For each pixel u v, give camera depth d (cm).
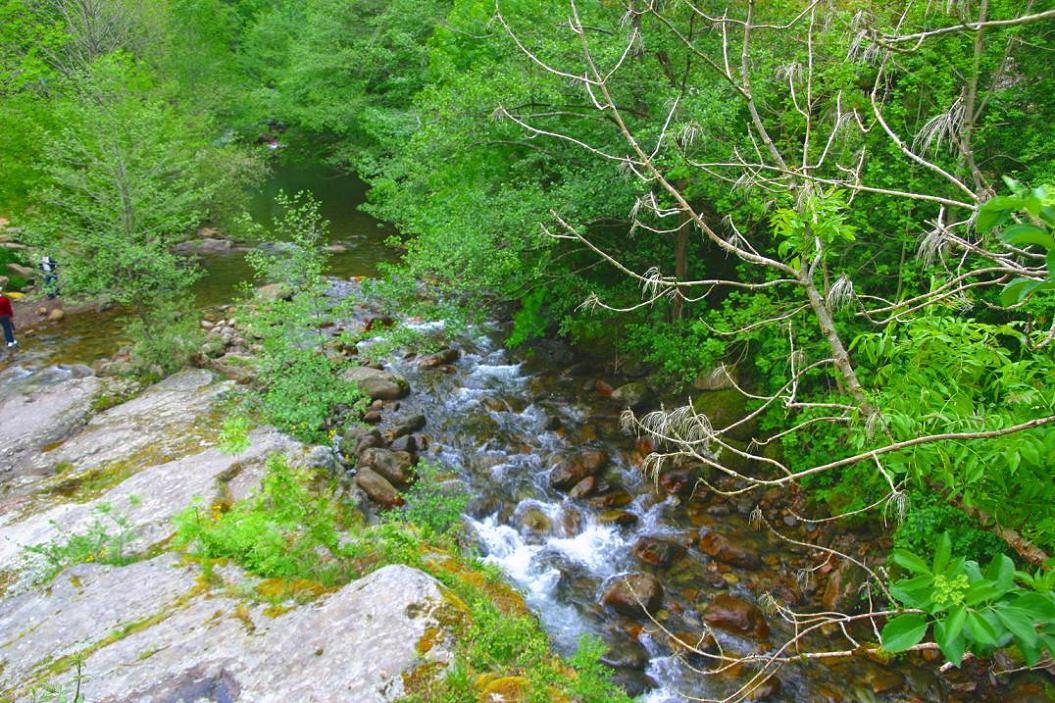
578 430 1258
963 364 409
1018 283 236
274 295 1845
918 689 726
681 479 1076
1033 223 244
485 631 561
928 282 853
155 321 1481
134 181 1410
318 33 3047
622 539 977
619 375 1433
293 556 664
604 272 1520
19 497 930
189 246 2309
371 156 2384
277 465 720
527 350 1608
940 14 786
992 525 550
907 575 802
